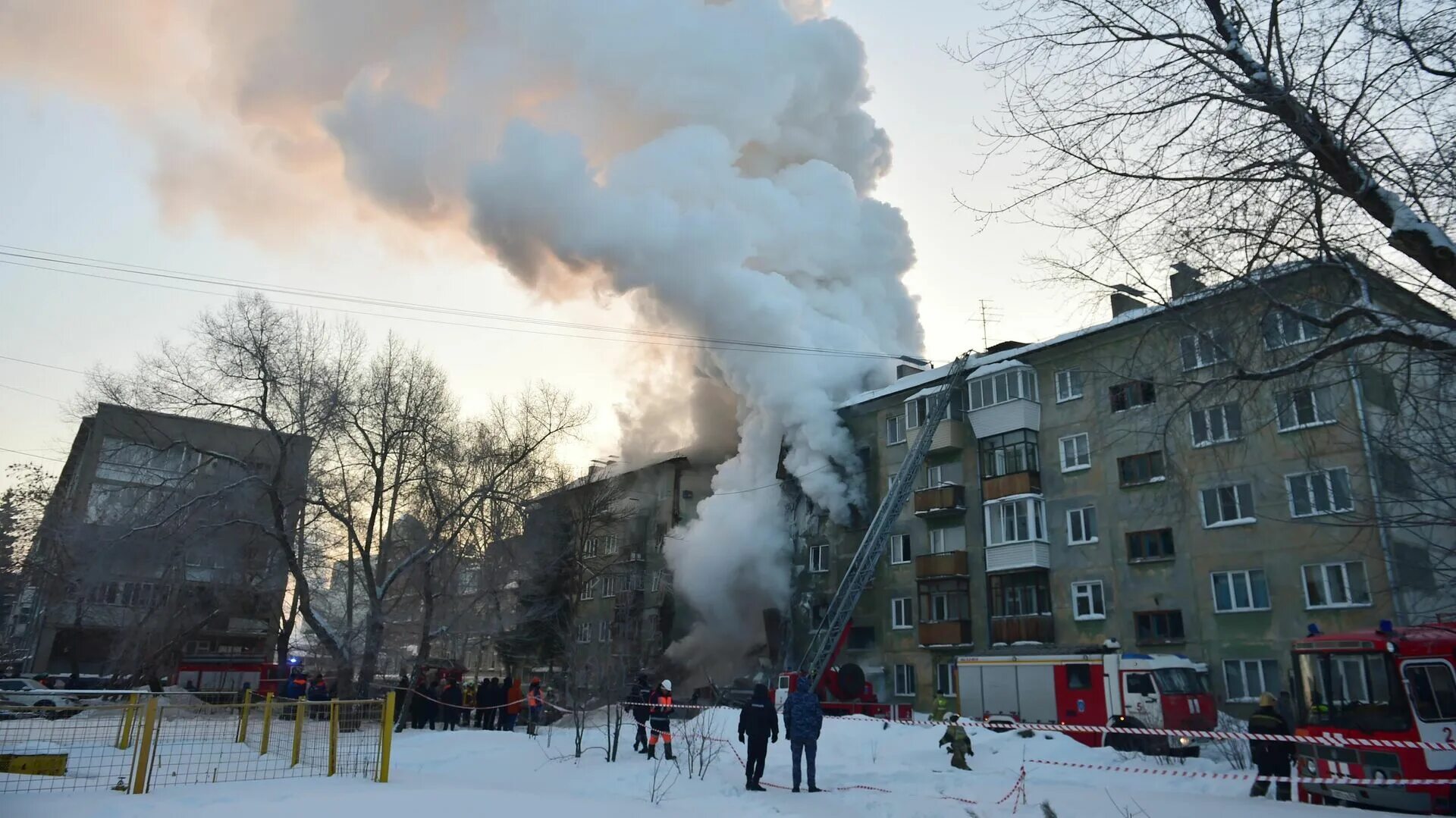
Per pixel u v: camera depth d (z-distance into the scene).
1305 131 8.03
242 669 45.22
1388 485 12.08
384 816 7.98
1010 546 29.16
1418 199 7.91
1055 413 29.88
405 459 29.27
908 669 31.92
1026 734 17.50
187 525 26.55
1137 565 26.30
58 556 32.72
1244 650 23.34
